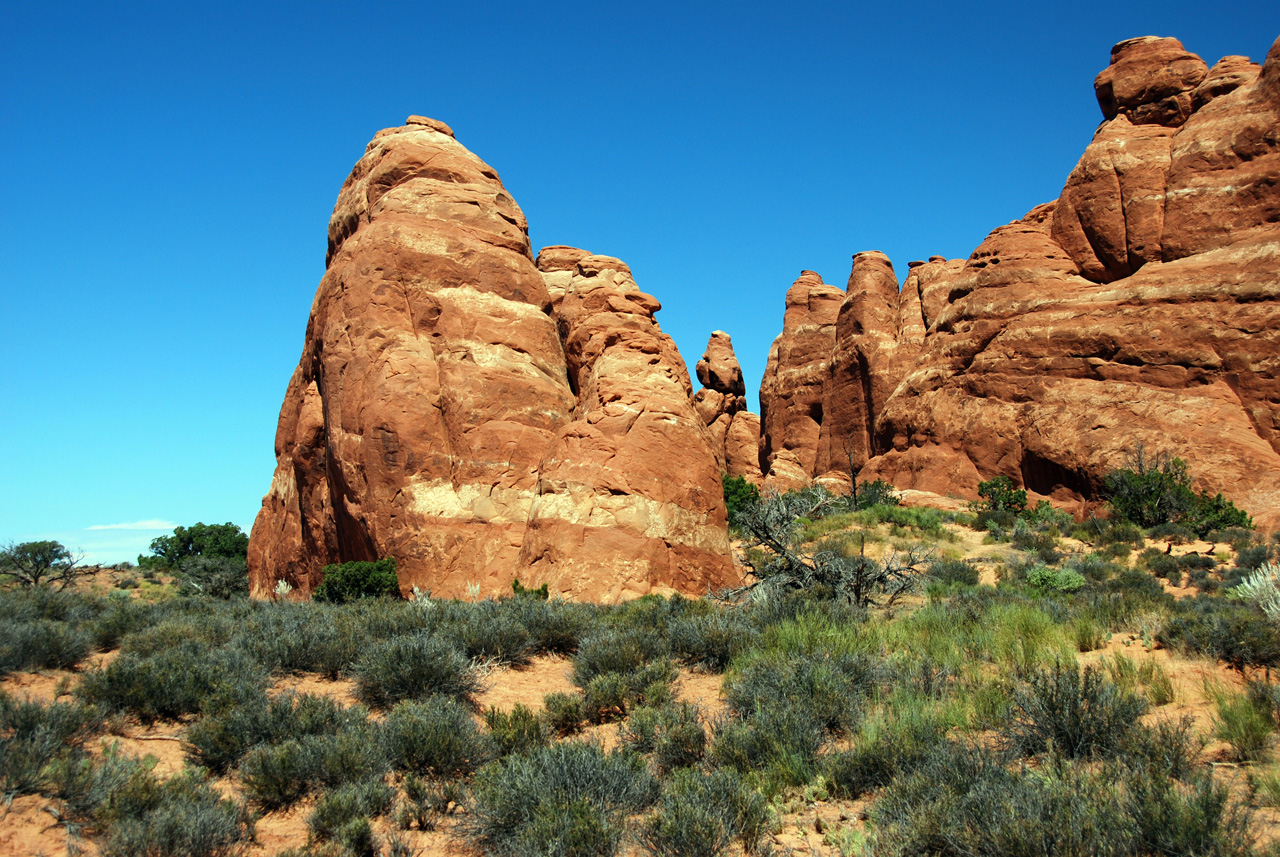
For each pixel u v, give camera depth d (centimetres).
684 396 2639
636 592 2128
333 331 2780
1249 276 4244
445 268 2816
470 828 589
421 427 2473
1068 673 691
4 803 578
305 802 659
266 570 3472
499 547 2388
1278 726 645
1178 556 2692
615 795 616
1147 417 4203
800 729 702
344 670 1069
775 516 1980
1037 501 4431
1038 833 456
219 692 827
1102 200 5125
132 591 3859
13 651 940
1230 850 443
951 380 5369
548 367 2847
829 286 8444
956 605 1367
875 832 528
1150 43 5338
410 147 3159
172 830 546
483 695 1009
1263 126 4559
